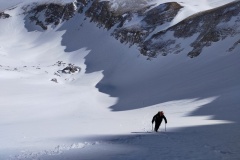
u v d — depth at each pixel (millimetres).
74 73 108562
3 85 77812
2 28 166000
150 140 17312
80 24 149625
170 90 66875
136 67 99125
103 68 108875
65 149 15258
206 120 31328
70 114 53688
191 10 117250
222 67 67875
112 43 122188
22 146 16953
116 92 85438
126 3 141250
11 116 49812
